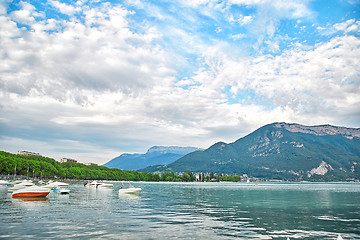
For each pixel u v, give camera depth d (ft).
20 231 90.17
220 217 125.70
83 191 348.18
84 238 81.41
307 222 112.57
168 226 101.65
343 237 85.40
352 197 266.57
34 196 222.89
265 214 136.98
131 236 84.74
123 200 215.31
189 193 333.62
